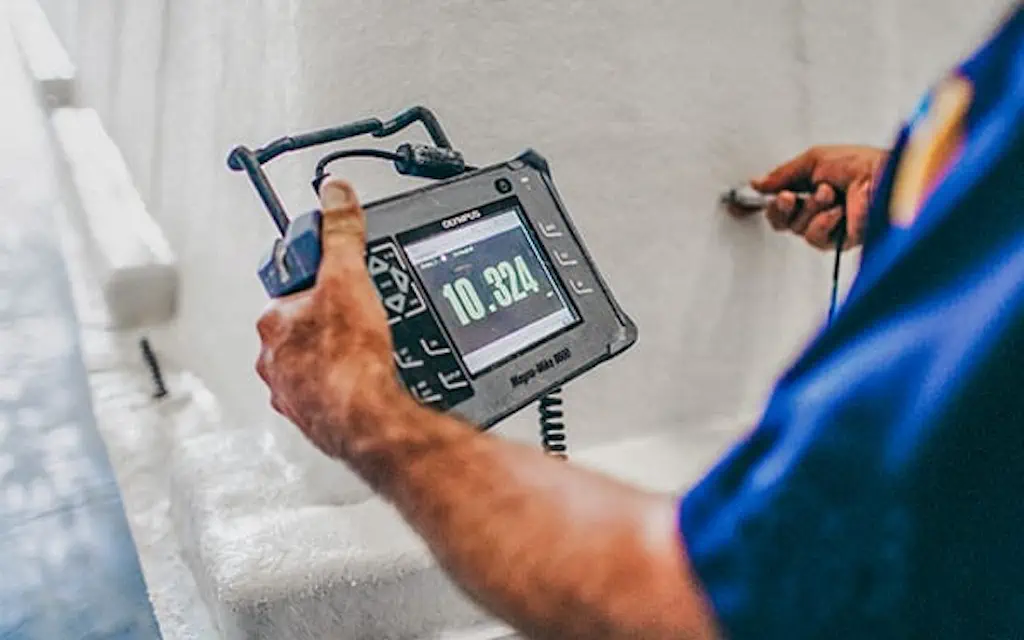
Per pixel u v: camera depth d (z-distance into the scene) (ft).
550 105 2.98
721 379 3.36
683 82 3.13
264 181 2.15
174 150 4.40
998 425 1.31
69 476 5.36
